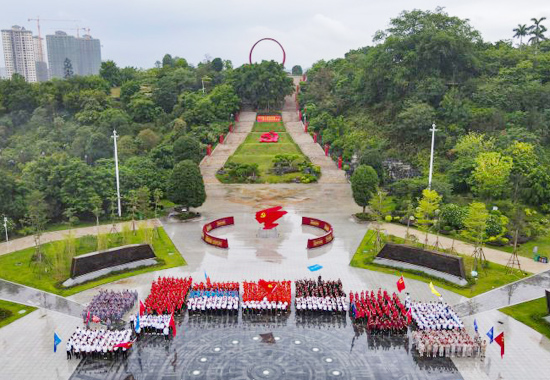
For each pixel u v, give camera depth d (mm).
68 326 33562
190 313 35188
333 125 101625
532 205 62125
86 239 52469
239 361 28984
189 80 129875
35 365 28672
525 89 85250
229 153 97312
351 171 85125
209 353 29891
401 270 43906
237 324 33688
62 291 39531
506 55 99625
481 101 86188
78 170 62594
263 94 132250
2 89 115875
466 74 93312
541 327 33312
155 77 140250
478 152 68500
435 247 49688
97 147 86500
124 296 36594
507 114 81125
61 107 117312
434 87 85375
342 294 36656
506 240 51656
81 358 29500
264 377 27312
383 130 92062
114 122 101938
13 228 56531
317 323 33875
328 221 61156
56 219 62844
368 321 32844
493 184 60906
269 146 101750
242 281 41250
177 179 60625
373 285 40531
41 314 35406
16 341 31484
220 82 144500
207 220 62000
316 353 29906
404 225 59219
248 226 59125
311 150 99188
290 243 52219
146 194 59656
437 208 52000
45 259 46625
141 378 27328
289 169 85250
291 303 37031
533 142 70188
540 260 46969
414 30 93125
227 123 114188
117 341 29812
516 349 30469
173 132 102875
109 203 64375
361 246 51031
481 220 45094
